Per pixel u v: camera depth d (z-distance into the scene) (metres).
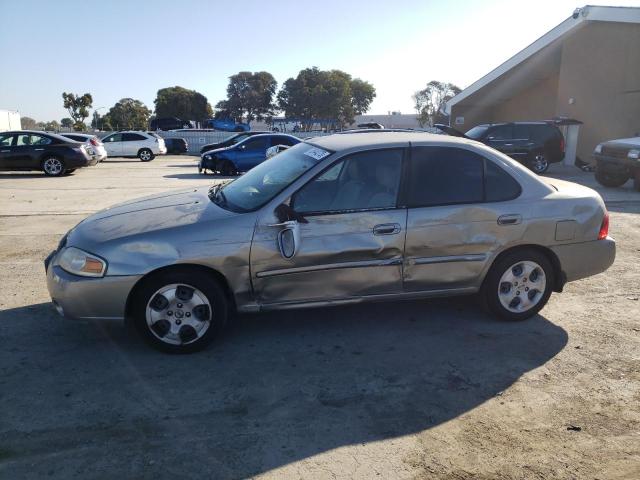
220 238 3.87
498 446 2.99
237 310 4.05
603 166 13.45
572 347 4.23
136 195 12.22
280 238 3.94
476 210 4.31
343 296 4.20
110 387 3.55
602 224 4.68
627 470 2.79
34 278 5.72
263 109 72.50
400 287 4.29
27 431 3.05
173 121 51.56
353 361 3.97
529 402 3.44
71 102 55.31
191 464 2.80
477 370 3.86
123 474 2.72
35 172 18.22
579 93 21.64
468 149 4.42
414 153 4.30
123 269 3.76
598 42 20.95
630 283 5.79
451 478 2.72
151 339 3.96
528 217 4.43
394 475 2.74
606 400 3.47
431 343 4.29
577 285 5.72
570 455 2.91
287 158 4.78
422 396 3.50
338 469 2.78
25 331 4.38
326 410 3.33
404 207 4.20
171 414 3.25
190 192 4.92
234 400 3.42
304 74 66.06
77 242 3.94
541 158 17.73
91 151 18.06
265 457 2.87
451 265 4.35
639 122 20.39
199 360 3.95
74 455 2.86
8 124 35.59
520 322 4.70
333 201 4.09
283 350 4.14
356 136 4.64
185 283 3.90
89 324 4.52
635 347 4.24
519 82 26.27
